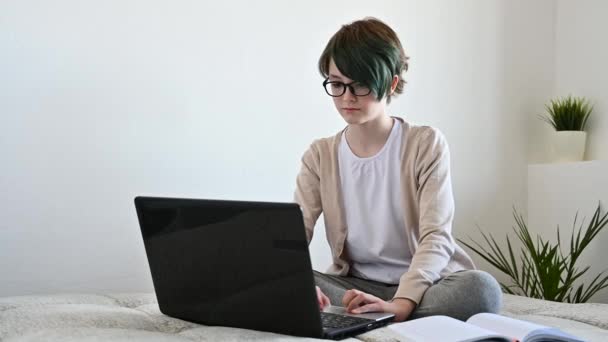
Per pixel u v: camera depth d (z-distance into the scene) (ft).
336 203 5.90
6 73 6.84
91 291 7.25
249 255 4.06
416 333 3.78
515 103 10.43
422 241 5.31
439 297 4.77
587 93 10.02
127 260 7.47
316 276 5.74
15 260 6.86
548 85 10.67
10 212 6.85
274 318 4.07
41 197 7.00
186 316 4.72
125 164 7.47
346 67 5.09
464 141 9.96
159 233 4.61
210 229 4.23
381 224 5.73
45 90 7.03
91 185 7.27
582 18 10.15
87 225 7.24
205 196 7.95
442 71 9.77
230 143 8.13
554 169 9.89
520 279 10.38
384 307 4.65
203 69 7.96
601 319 5.09
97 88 7.31
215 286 4.35
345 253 6.04
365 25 5.31
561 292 8.35
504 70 10.32
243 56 8.23
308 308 3.88
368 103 5.23
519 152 10.46
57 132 7.09
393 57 5.22
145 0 7.60
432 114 9.68
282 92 8.51
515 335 3.76
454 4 9.90
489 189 10.18
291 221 3.78
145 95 7.59
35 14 6.99
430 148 5.58
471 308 4.68
